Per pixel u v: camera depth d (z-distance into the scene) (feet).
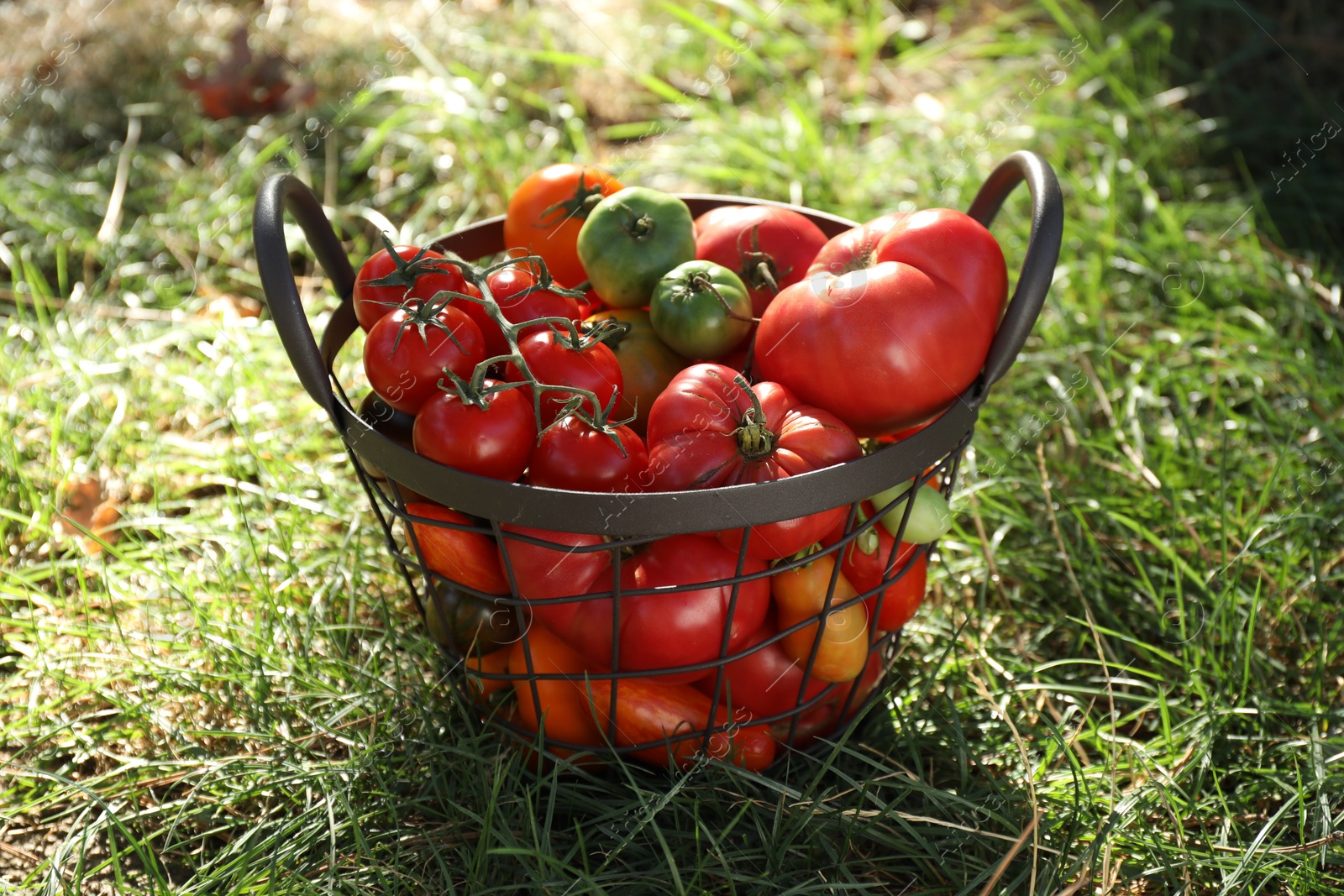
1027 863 3.44
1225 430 4.28
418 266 3.39
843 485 3.26
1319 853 3.44
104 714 3.72
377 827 3.53
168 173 5.38
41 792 3.62
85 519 4.16
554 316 3.44
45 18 5.99
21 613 3.94
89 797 3.56
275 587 3.95
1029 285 3.29
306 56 5.92
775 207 3.86
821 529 3.32
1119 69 5.80
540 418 3.30
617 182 3.78
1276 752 3.69
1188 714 3.76
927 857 3.49
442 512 3.40
